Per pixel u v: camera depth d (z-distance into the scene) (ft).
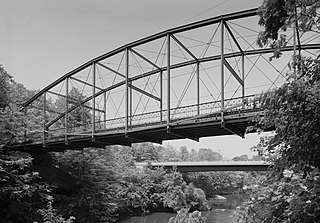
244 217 21.98
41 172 128.47
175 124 85.71
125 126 98.48
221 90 78.79
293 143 15.02
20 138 109.50
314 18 14.55
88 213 123.65
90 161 135.13
